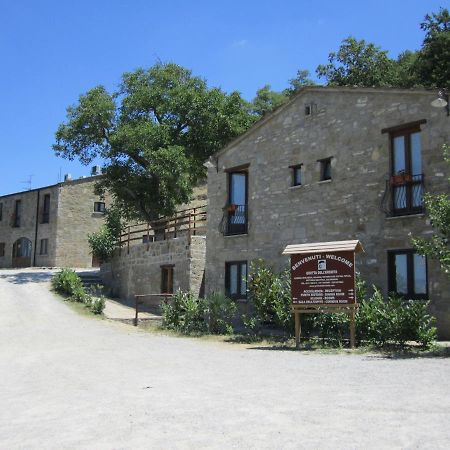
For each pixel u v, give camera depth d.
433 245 11.47
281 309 13.95
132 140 26.53
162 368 9.91
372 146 15.18
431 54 27.55
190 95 28.05
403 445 4.69
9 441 5.50
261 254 18.20
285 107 17.92
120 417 6.20
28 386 8.70
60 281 25.84
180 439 5.20
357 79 33.75
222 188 20.06
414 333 11.57
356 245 12.12
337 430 5.22
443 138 13.55
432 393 6.76
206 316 16.95
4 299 23.28
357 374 8.48
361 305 12.75
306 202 16.89
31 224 39.94
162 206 28.55
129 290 25.97
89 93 29.03
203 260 21.97
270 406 6.35
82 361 11.14
